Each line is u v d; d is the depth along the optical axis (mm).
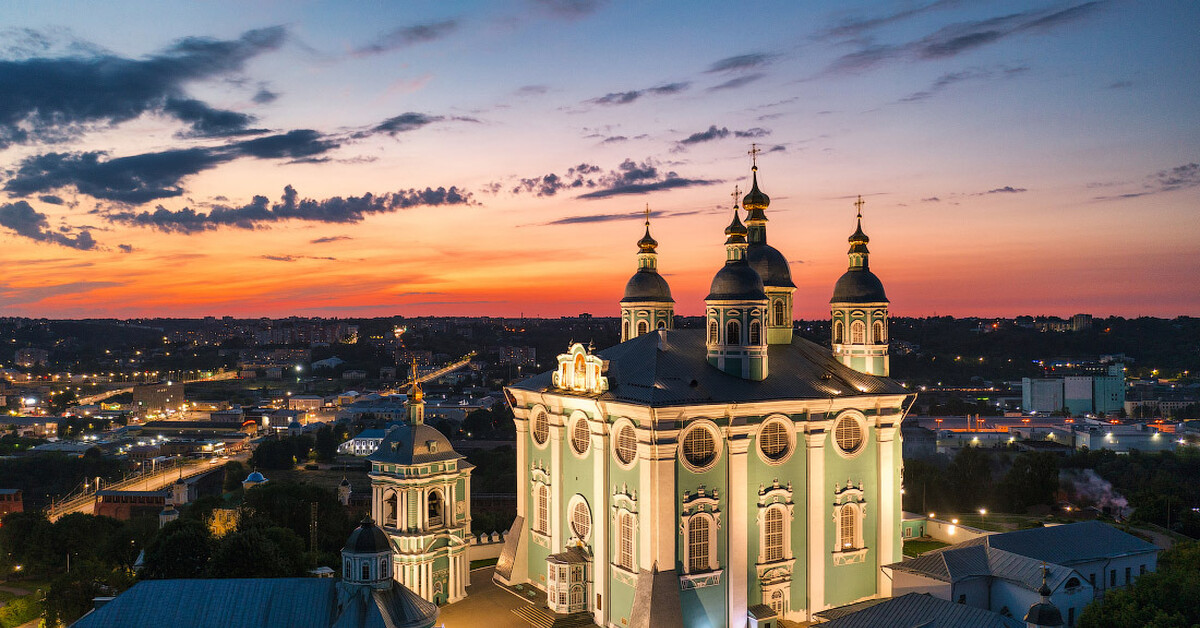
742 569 84938
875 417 94812
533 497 102375
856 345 101875
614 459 86812
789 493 88625
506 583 101562
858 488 93625
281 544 112062
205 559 107250
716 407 82688
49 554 149125
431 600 94188
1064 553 93000
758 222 104312
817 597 90188
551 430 97062
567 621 88500
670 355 91062
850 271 104500
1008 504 180125
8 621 111812
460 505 98812
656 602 79875
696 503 82750
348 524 146750
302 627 70500
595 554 89000
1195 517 152375
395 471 94688
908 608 81688
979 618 77375
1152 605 76188
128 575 114375
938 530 118062
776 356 97125
